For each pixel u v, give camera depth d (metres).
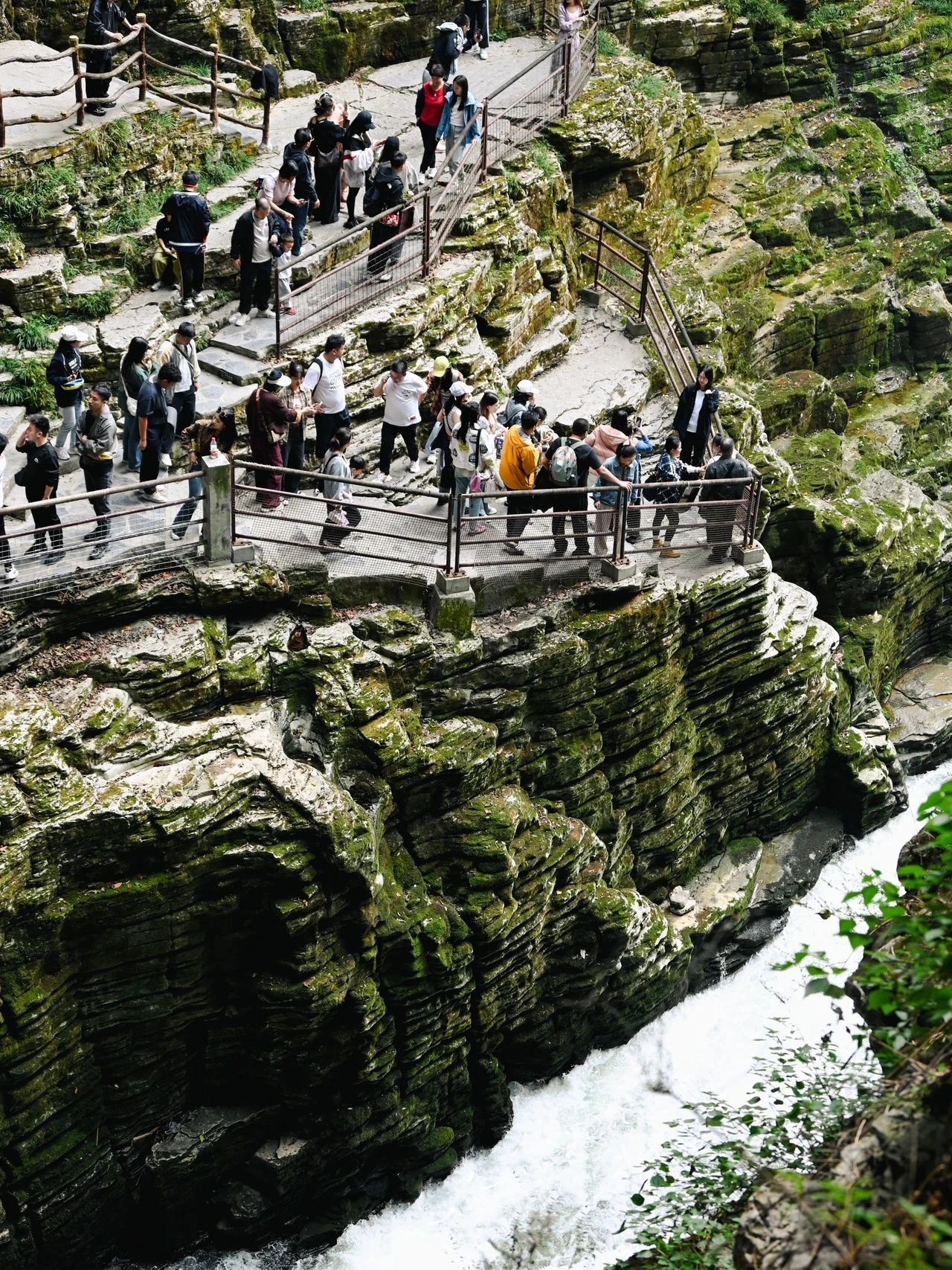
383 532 20.27
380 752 18.89
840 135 37.56
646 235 30.42
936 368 36.47
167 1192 18.70
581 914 21.20
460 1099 20.70
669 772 22.75
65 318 22.19
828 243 35.94
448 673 19.92
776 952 24.78
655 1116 21.81
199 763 17.52
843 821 26.78
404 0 30.88
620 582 21.16
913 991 9.43
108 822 16.70
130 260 23.20
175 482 19.84
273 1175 19.06
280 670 18.84
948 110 39.66
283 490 20.03
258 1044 18.66
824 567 28.03
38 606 17.69
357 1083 19.14
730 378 29.52
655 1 36.09
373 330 22.94
